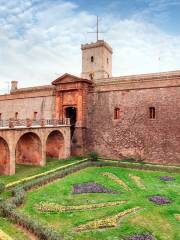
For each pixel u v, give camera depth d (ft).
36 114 130.72
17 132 77.36
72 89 111.65
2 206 46.24
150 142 95.86
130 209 49.73
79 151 107.96
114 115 104.99
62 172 75.97
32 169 83.05
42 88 128.88
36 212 47.80
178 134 90.33
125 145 101.24
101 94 108.47
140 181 71.77
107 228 41.52
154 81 96.32
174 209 49.80
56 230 38.55
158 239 38.09
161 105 94.53
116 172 82.84
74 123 122.52
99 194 59.88
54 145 106.83
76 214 47.14
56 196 57.67
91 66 151.53
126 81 102.53
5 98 146.92
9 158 74.59
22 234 38.63
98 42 149.18
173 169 82.69
